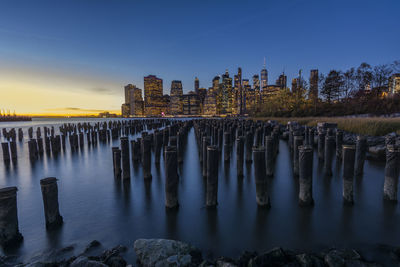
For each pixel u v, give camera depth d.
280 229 5.39
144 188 8.79
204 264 3.82
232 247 4.74
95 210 6.81
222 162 12.81
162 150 17.47
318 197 7.22
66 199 7.79
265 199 6.43
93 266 3.63
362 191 7.56
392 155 6.48
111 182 9.69
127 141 9.67
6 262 4.31
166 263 3.84
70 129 37.03
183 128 20.77
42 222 6.06
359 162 9.20
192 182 9.47
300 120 31.80
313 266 3.75
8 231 4.87
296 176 9.73
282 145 18.33
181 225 5.75
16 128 50.31
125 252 4.55
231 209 6.58
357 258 3.96
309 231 5.25
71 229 5.65
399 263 3.97
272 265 3.85
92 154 17.36
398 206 6.36
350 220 5.68
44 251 4.67
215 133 19.42
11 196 4.90
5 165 13.71
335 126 18.97
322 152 11.90
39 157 16.20
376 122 17.27
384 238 4.86
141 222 5.96
